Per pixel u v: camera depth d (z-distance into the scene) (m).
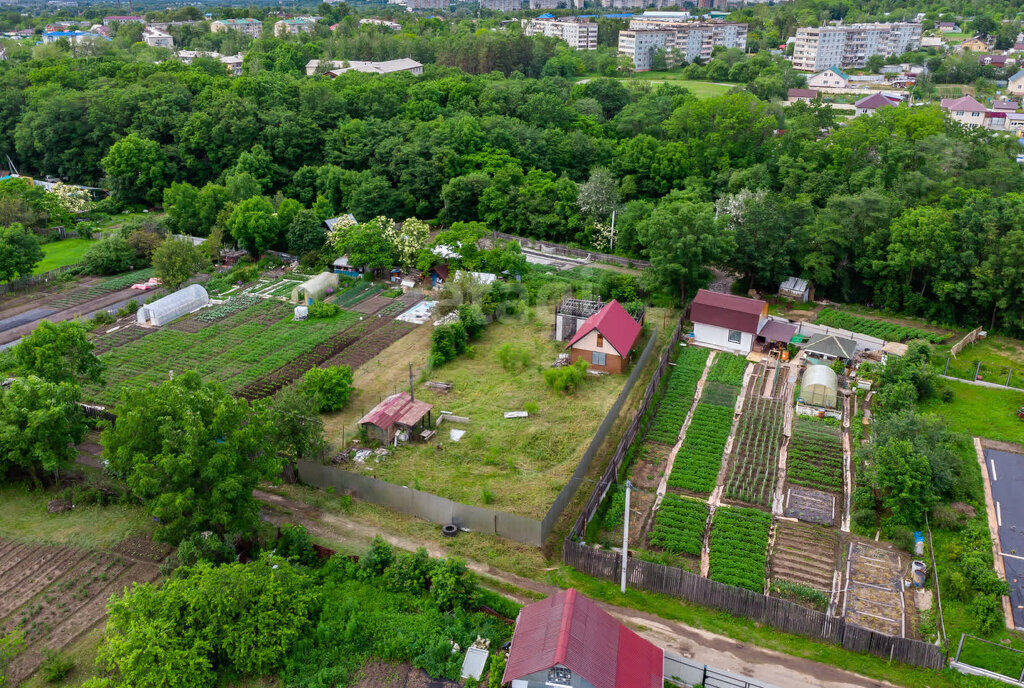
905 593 39.91
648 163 108.06
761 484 48.81
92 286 82.94
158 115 116.94
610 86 140.00
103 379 55.09
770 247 78.56
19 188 98.69
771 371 64.12
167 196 98.25
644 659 32.84
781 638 36.75
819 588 40.12
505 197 100.12
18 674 34.22
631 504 47.03
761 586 39.81
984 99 169.25
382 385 60.94
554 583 40.09
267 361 64.69
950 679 34.34
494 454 50.69
